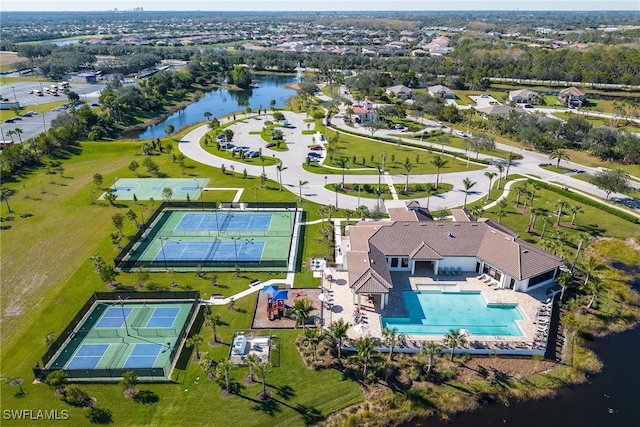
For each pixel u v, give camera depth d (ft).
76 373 162.40
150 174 363.56
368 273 201.26
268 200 314.35
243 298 208.54
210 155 410.31
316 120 540.93
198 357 173.68
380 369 167.73
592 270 230.27
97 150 418.10
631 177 357.41
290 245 255.09
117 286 216.74
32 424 146.30
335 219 285.64
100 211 297.12
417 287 216.74
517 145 444.55
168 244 256.11
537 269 208.13
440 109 548.72
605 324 196.34
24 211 295.48
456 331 173.88
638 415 154.30
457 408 155.63
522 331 187.52
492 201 311.68
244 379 163.94
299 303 183.01
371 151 423.23
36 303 205.87
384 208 300.20
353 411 153.17
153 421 147.54
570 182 347.15
